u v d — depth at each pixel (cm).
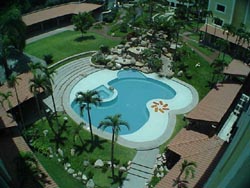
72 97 5875
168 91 6272
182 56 6981
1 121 4531
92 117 5438
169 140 4944
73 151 4616
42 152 4641
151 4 8944
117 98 6016
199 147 4350
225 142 4366
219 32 7700
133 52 7038
